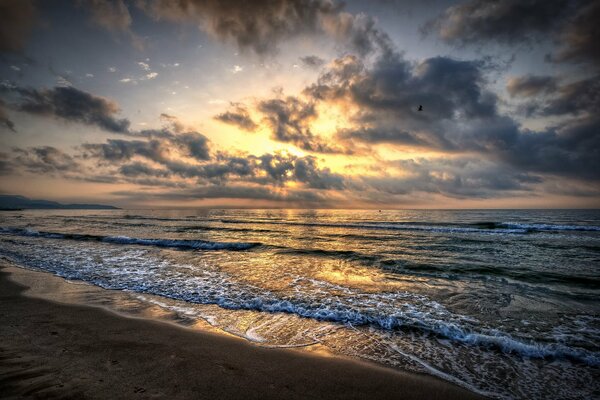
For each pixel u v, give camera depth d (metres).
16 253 15.05
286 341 5.27
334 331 5.82
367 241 23.48
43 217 65.19
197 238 24.73
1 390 3.28
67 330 5.36
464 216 67.19
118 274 10.66
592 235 27.59
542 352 4.99
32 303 7.08
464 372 4.34
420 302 7.91
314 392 3.63
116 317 6.21
